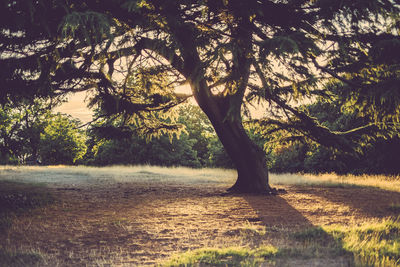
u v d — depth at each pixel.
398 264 5.18
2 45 7.92
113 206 11.34
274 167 40.16
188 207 11.13
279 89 14.38
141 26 8.51
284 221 8.99
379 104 10.13
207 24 10.76
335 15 9.14
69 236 7.54
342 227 7.87
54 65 9.16
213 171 28.39
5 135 14.23
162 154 48.00
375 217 9.47
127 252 6.35
